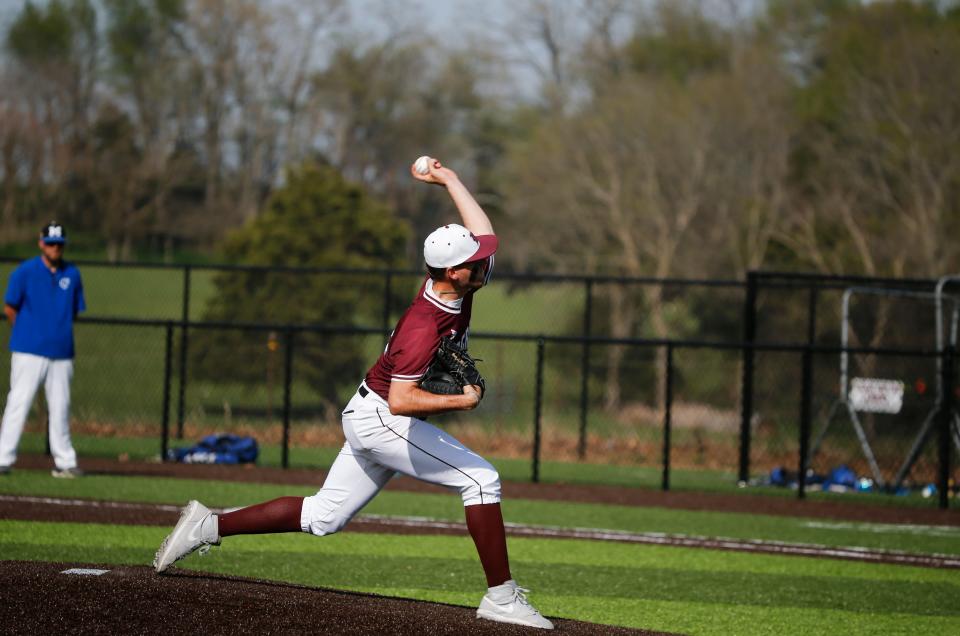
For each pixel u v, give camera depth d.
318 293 73.75
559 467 57.97
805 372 48.88
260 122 164.75
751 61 101.31
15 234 143.00
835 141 94.88
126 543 30.67
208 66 163.00
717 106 95.88
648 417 78.94
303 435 64.69
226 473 47.53
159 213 153.00
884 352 47.50
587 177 95.88
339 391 77.69
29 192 146.00
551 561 31.89
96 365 91.12
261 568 28.66
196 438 61.28
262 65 163.75
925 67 85.31
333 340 72.44
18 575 21.28
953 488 51.19
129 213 149.88
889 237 84.00
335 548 32.06
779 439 69.56
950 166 82.94
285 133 165.75
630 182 95.19
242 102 164.50
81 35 159.38
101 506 36.69
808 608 26.98
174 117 163.25
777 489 52.19
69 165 147.50
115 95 161.50
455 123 163.38
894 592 29.25
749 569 31.89
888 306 71.69
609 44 127.06
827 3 108.94
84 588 20.61
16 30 157.50
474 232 22.39
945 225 83.44
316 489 43.94
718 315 88.25
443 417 73.50
